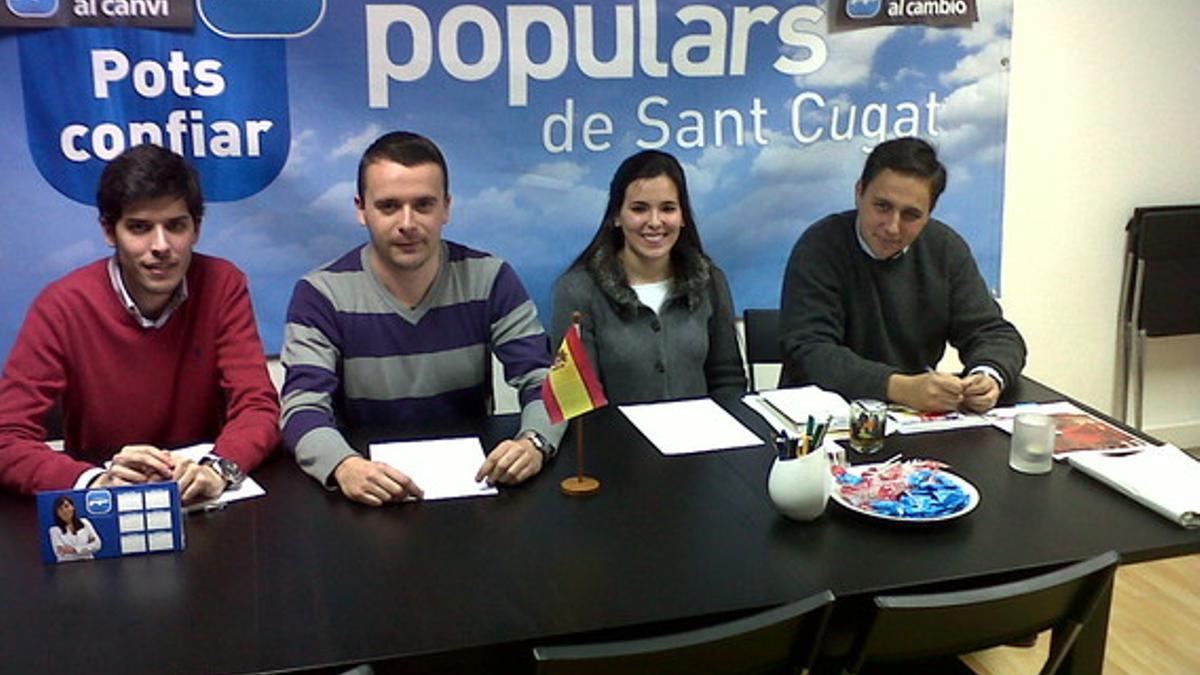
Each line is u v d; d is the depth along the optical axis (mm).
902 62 3271
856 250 2486
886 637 1345
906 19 3242
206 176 2859
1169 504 1655
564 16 2998
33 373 1914
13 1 2658
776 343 2809
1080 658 1655
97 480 1677
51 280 2828
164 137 2820
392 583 1447
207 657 1264
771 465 1884
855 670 1388
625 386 2410
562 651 1193
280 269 2969
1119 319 3693
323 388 2002
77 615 1363
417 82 2941
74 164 2779
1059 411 2166
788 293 2535
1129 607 2766
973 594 1328
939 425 2094
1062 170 3514
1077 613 1451
